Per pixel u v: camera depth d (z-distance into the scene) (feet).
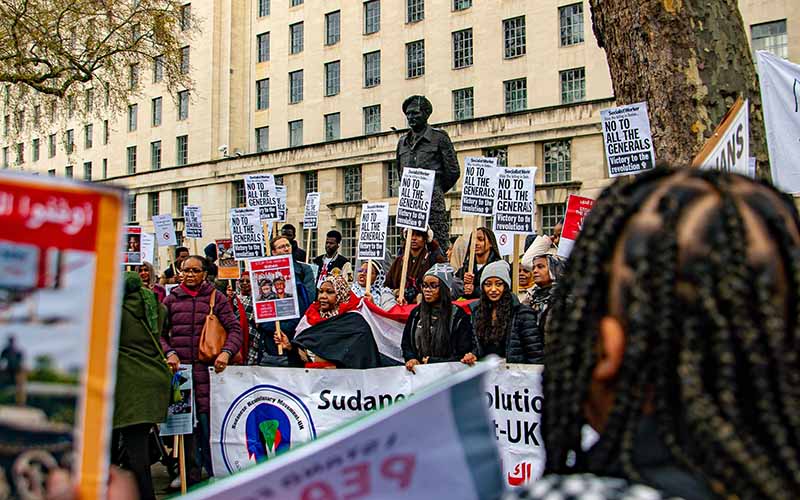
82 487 3.05
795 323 2.86
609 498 2.76
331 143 132.77
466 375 3.51
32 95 78.38
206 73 152.35
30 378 3.02
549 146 109.81
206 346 21.34
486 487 3.47
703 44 17.94
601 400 3.22
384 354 23.62
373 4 134.92
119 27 68.90
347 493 3.41
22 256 3.02
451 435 3.48
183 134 155.84
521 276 29.35
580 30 111.14
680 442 2.87
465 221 112.06
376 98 132.67
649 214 3.13
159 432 20.98
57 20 64.28
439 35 125.08
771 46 97.40
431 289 20.71
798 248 2.91
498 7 118.73
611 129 18.94
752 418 2.81
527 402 17.95
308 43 143.02
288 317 23.95
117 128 170.81
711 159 13.32
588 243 3.34
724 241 2.91
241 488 3.39
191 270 21.80
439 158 35.42
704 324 2.85
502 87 118.01
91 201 3.10
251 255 31.60
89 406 3.07
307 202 47.93
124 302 18.03
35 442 3.02
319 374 20.71
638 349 2.93
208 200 149.89
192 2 155.53
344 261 41.68
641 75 18.58
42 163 192.85
